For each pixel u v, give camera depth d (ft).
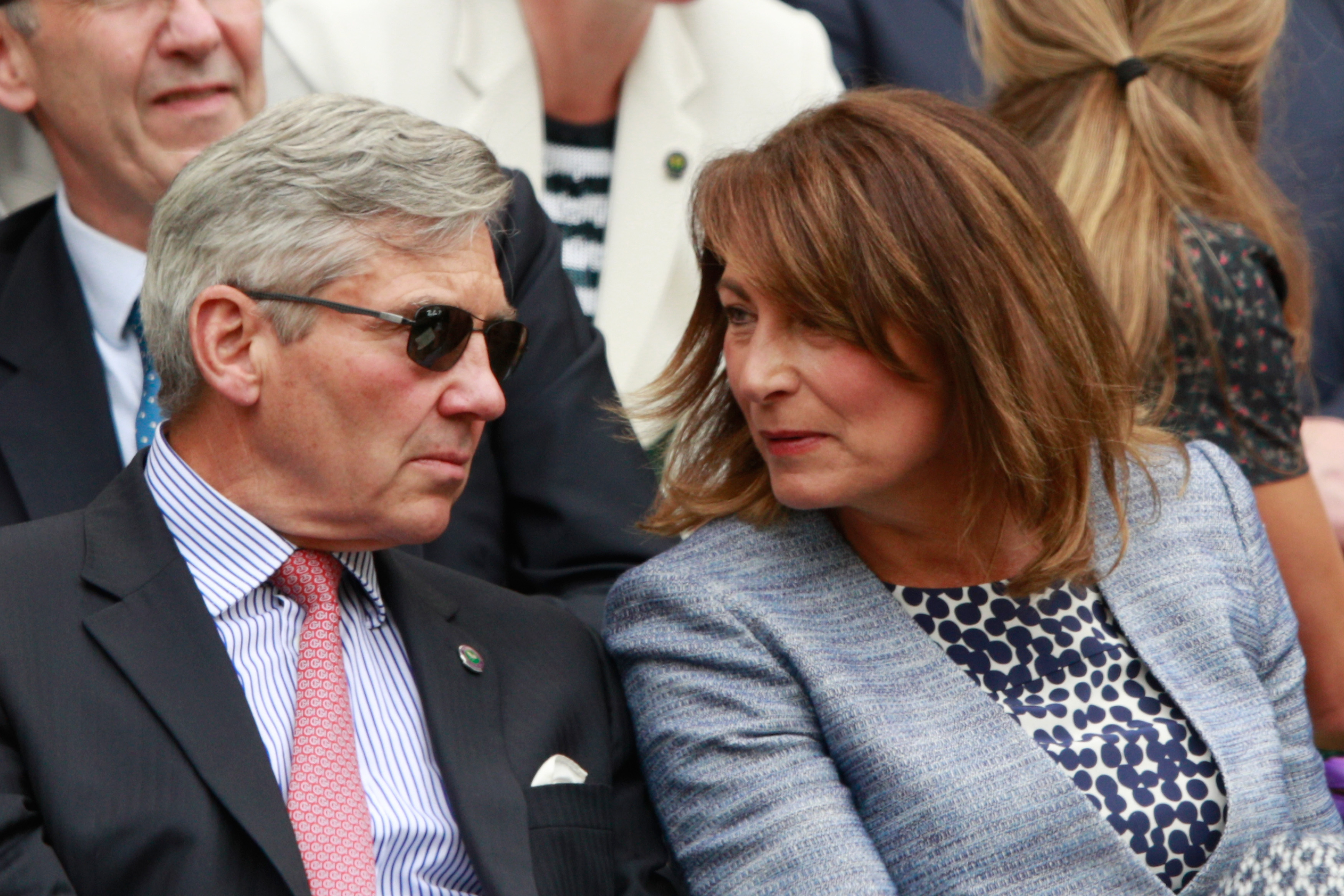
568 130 49.24
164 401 29.01
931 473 31.22
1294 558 40.32
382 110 28.37
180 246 28.07
